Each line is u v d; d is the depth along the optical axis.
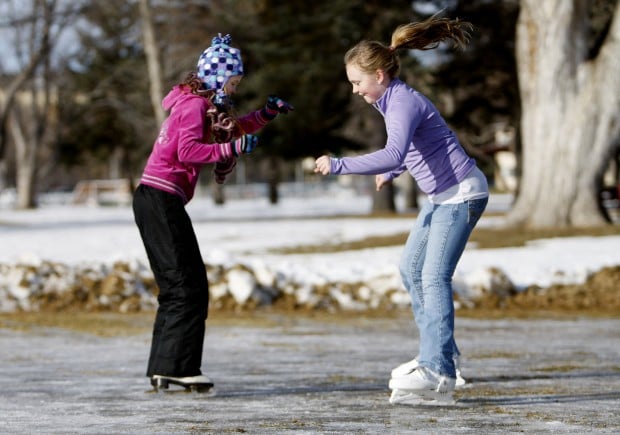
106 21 144.75
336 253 48.84
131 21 141.25
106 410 14.16
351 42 100.31
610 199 118.19
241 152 15.12
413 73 98.94
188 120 15.31
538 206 59.22
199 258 15.85
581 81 58.41
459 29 14.70
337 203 156.88
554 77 58.34
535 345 23.02
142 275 33.69
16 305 31.80
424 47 14.78
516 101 105.94
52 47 136.62
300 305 31.97
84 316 30.36
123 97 153.38
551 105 58.69
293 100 104.81
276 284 32.69
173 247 15.57
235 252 49.88
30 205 153.62
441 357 14.52
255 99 107.12
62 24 135.75
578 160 58.38
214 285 32.41
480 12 98.00
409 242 15.27
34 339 24.77
